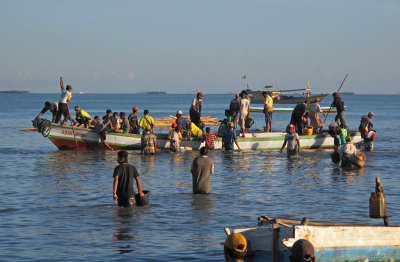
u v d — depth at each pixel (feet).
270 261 25.71
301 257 17.52
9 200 45.06
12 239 32.35
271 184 54.65
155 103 620.08
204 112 332.60
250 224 36.32
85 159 77.41
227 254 17.47
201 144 92.22
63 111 88.63
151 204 43.47
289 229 26.99
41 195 47.52
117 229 34.94
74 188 51.47
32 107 407.64
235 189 51.31
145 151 83.87
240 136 93.81
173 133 89.04
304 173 63.36
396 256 25.26
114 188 41.55
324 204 43.55
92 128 92.68
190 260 28.12
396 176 60.85
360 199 45.88
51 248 30.37
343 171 65.31
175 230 34.71
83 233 33.86
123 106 486.38
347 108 453.99
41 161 74.59
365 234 24.73
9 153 85.81
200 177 48.26
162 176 60.34
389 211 40.57
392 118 247.70
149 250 29.96
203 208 41.81
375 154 85.92
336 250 24.29
